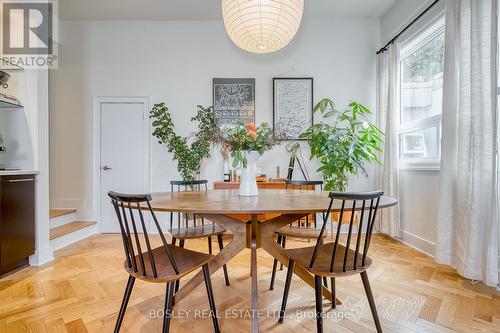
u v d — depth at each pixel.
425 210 2.87
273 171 3.86
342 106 3.86
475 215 2.01
